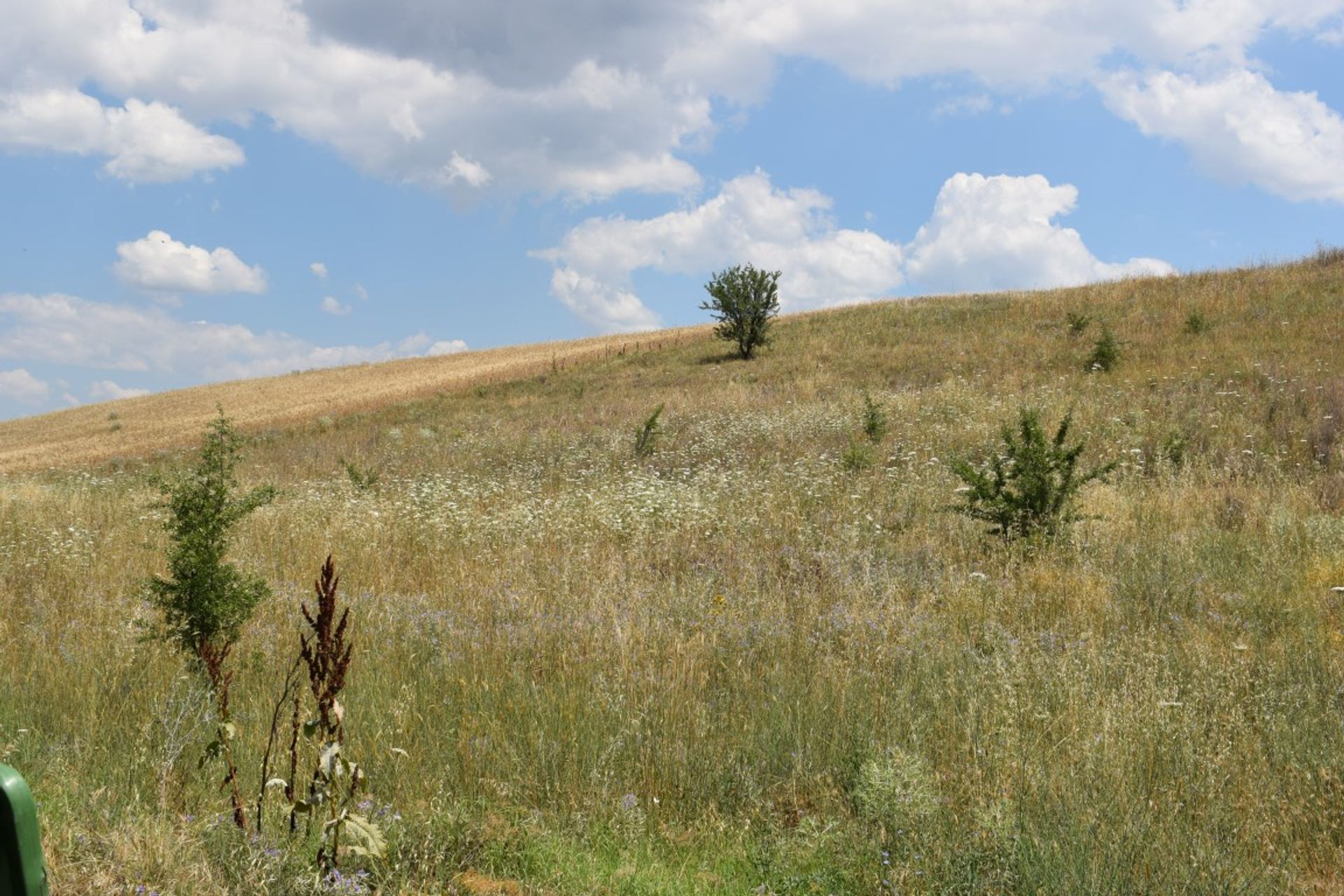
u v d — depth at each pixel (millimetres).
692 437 18422
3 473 31000
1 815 1623
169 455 30656
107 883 2928
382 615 6719
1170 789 3803
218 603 4949
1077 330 25594
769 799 4090
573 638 6117
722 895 3242
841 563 8094
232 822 3398
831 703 4816
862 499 10836
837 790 4023
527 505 11148
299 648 5969
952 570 7699
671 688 5004
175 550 5090
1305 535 8258
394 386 49094
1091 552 8102
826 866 3357
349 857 3279
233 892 2988
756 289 33719
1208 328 22828
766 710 4840
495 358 59812
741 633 6121
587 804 3900
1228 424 13742
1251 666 5301
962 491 9906
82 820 3402
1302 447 12156
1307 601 6660
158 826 3236
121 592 7523
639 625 6203
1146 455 12469
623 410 25234
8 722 4691
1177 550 7973
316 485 15969
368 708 4805
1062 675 4945
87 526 11172
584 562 8289
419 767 4211
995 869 3240
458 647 5957
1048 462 8898
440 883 3184
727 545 9055
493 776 4168
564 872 3287
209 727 4535
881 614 6484
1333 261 28750
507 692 5094
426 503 12281
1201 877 3143
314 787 3141
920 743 4316
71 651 5918
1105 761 3930
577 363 42125
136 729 4543
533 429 23812
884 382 23734
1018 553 8195
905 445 14914
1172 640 5879
